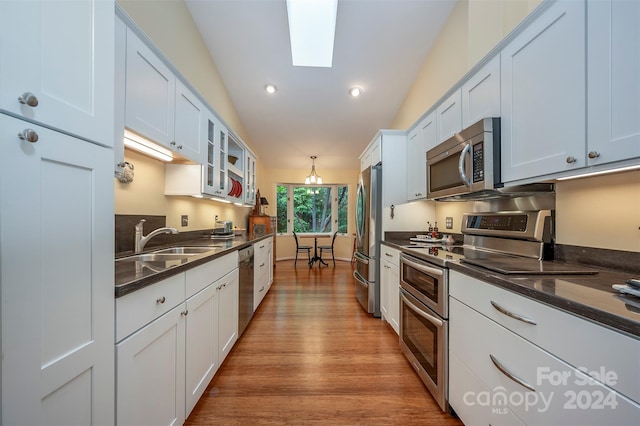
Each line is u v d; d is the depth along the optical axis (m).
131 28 1.21
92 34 0.75
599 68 0.84
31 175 0.58
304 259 6.35
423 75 2.98
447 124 1.85
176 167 2.02
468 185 1.45
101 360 0.76
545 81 1.05
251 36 2.65
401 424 1.29
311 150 5.17
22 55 0.56
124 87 1.16
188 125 1.80
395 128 3.96
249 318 2.44
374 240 2.75
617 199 1.04
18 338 0.55
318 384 1.60
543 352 0.78
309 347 2.07
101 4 0.79
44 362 0.60
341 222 6.40
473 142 1.43
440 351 1.37
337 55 2.89
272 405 1.42
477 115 1.50
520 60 1.19
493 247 1.69
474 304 1.13
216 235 2.92
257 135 4.59
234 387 1.57
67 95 0.67
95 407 0.74
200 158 1.99
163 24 1.92
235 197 3.07
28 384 0.57
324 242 6.40
